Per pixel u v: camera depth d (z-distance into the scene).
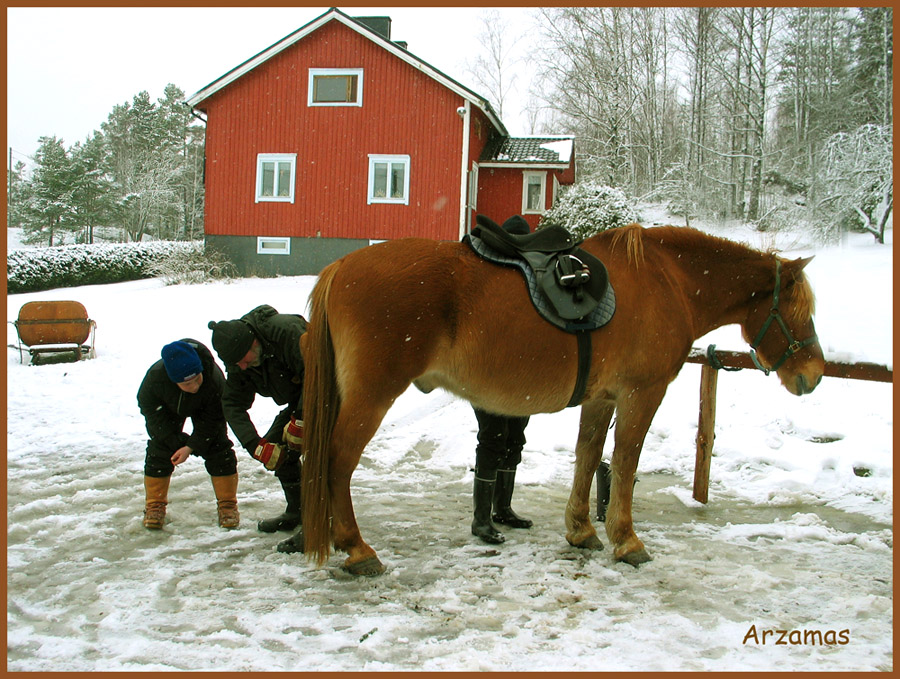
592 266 3.49
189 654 2.53
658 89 28.75
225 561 3.48
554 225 3.58
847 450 5.33
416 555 3.61
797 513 4.37
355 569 3.28
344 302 3.22
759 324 4.09
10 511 4.11
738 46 23.23
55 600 2.99
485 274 3.31
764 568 3.52
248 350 3.46
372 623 2.80
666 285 3.71
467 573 3.36
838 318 7.99
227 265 19.62
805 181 20.91
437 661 2.50
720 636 2.77
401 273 3.19
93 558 3.47
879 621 2.94
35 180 47.75
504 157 21.59
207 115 20.02
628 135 26.17
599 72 25.94
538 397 3.41
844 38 22.52
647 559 3.55
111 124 56.00
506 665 2.48
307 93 19.39
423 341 3.18
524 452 5.84
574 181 27.14
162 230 46.50
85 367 8.87
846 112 21.62
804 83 22.84
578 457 3.82
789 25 23.02
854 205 15.50
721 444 5.72
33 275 20.00
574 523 3.79
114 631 2.72
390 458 5.61
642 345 3.54
